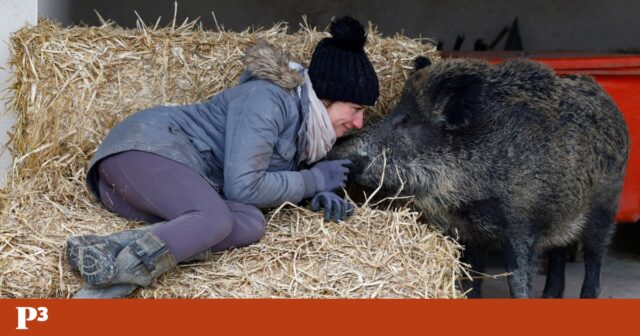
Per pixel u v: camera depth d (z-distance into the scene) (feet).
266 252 12.59
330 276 12.13
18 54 15.33
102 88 15.49
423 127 15.57
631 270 23.03
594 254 18.81
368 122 16.84
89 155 15.42
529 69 16.38
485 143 15.55
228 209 12.30
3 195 14.24
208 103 13.52
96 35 15.52
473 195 15.65
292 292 11.79
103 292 11.32
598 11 39.99
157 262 11.37
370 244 12.86
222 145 13.25
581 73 19.88
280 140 13.17
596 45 40.24
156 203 12.27
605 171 17.75
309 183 13.44
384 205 15.92
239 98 12.91
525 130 15.69
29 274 11.64
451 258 13.17
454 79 15.24
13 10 15.85
